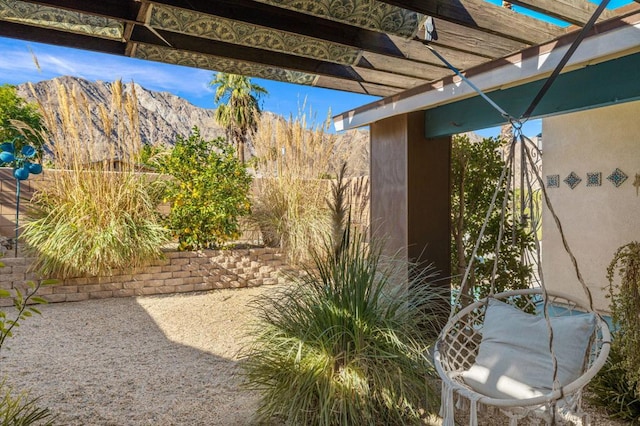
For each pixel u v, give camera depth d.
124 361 3.51
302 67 3.16
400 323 2.60
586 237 5.00
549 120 5.41
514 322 2.42
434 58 3.04
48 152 5.70
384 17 2.37
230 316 4.84
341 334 2.46
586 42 2.33
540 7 2.27
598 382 2.70
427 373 2.52
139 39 2.60
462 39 2.78
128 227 5.56
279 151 6.59
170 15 2.35
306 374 2.38
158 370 3.32
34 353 3.66
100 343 3.95
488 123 3.42
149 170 6.20
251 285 6.27
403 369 2.43
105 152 5.63
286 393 2.36
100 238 5.29
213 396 2.85
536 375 2.17
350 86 3.67
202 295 5.76
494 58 2.91
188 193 6.20
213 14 2.27
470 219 4.37
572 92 2.86
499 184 2.44
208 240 6.36
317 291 2.67
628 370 2.51
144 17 2.30
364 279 2.61
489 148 4.40
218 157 6.50
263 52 2.98
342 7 2.26
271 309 2.80
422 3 2.23
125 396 2.85
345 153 6.83
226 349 3.82
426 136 3.95
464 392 1.96
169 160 6.28
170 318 4.75
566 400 1.95
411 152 3.89
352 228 3.30
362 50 2.85
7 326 4.32
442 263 4.02
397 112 3.74
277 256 6.45
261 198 6.76
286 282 3.11
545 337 2.27
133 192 5.74
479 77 2.94
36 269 5.28
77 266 5.29
